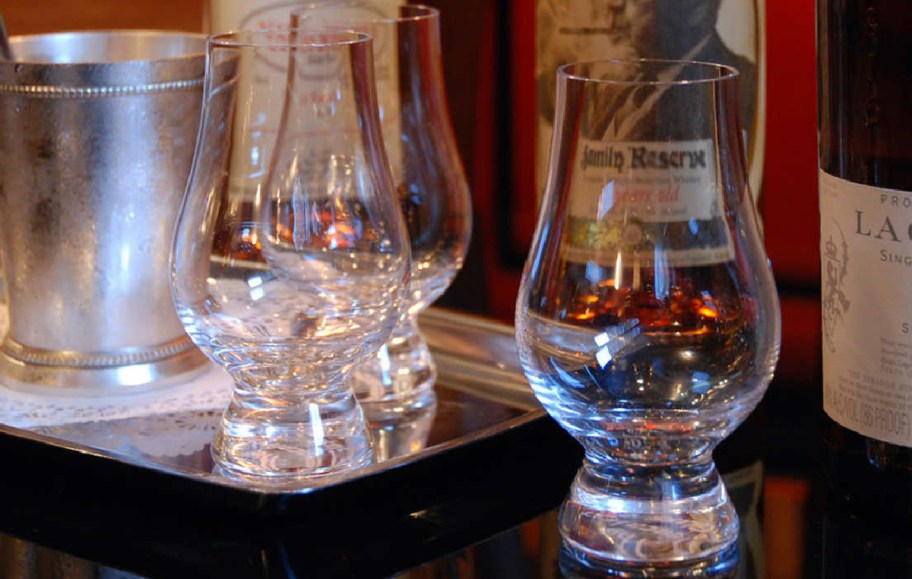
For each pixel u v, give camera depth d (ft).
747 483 2.10
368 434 2.15
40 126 2.38
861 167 2.07
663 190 1.74
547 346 1.77
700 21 2.35
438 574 1.82
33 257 2.44
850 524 1.94
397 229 2.08
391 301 2.08
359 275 2.04
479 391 2.44
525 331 1.81
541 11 2.48
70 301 2.44
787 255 2.83
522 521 1.97
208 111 2.01
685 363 1.74
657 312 1.74
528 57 3.11
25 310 2.48
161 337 2.51
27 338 2.50
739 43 2.39
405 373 2.35
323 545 1.91
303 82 2.02
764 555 1.85
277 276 2.01
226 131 1.99
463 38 3.22
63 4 3.65
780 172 2.81
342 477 1.94
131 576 1.82
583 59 2.42
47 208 2.41
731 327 1.75
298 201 2.01
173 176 2.45
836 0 2.07
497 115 3.19
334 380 2.10
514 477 2.12
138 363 2.48
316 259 2.02
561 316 1.76
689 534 1.79
